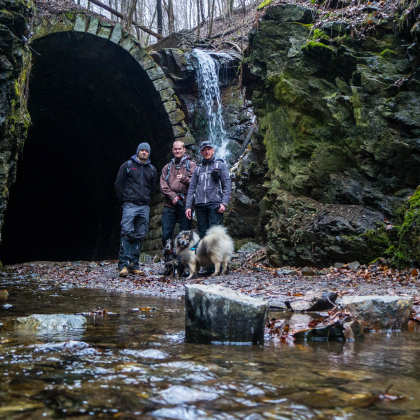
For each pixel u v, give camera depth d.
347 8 8.18
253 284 5.55
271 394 1.33
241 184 10.76
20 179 20.91
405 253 6.20
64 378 1.48
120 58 12.38
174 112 12.33
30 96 13.59
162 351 1.94
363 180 7.41
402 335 2.52
